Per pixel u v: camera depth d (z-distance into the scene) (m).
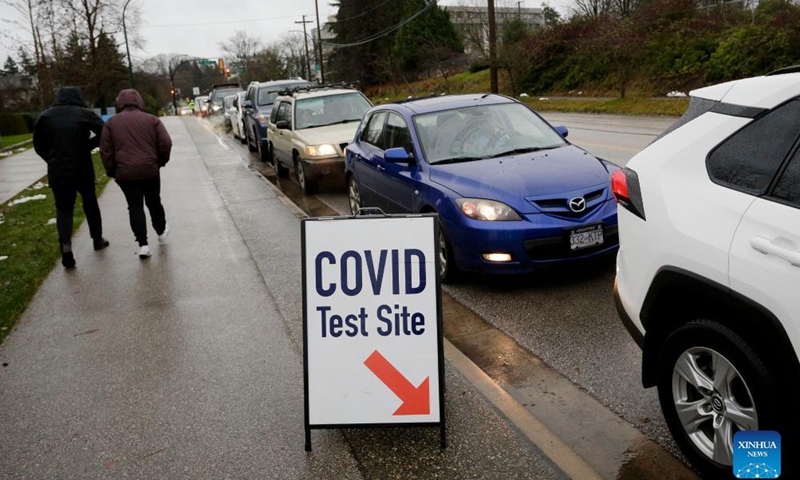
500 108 7.14
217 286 6.43
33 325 5.70
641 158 3.38
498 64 38.88
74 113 7.45
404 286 3.40
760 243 2.58
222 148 21.00
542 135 6.85
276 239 8.16
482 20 56.59
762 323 2.58
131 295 6.34
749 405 2.73
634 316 3.37
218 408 4.02
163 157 7.79
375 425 3.40
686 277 2.91
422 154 6.58
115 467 3.46
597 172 5.85
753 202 2.71
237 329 5.29
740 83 3.07
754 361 2.63
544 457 3.28
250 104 18.70
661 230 3.07
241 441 3.63
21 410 4.16
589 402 3.85
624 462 3.24
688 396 3.05
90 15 51.41
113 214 10.50
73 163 7.39
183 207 10.77
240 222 9.30
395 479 3.19
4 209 11.35
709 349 2.85
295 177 13.69
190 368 4.61
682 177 3.09
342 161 11.15
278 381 4.32
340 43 67.62
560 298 5.55
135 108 7.62
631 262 3.36
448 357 4.50
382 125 7.82
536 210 5.47
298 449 3.51
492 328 5.07
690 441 3.03
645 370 3.34
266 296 6.03
